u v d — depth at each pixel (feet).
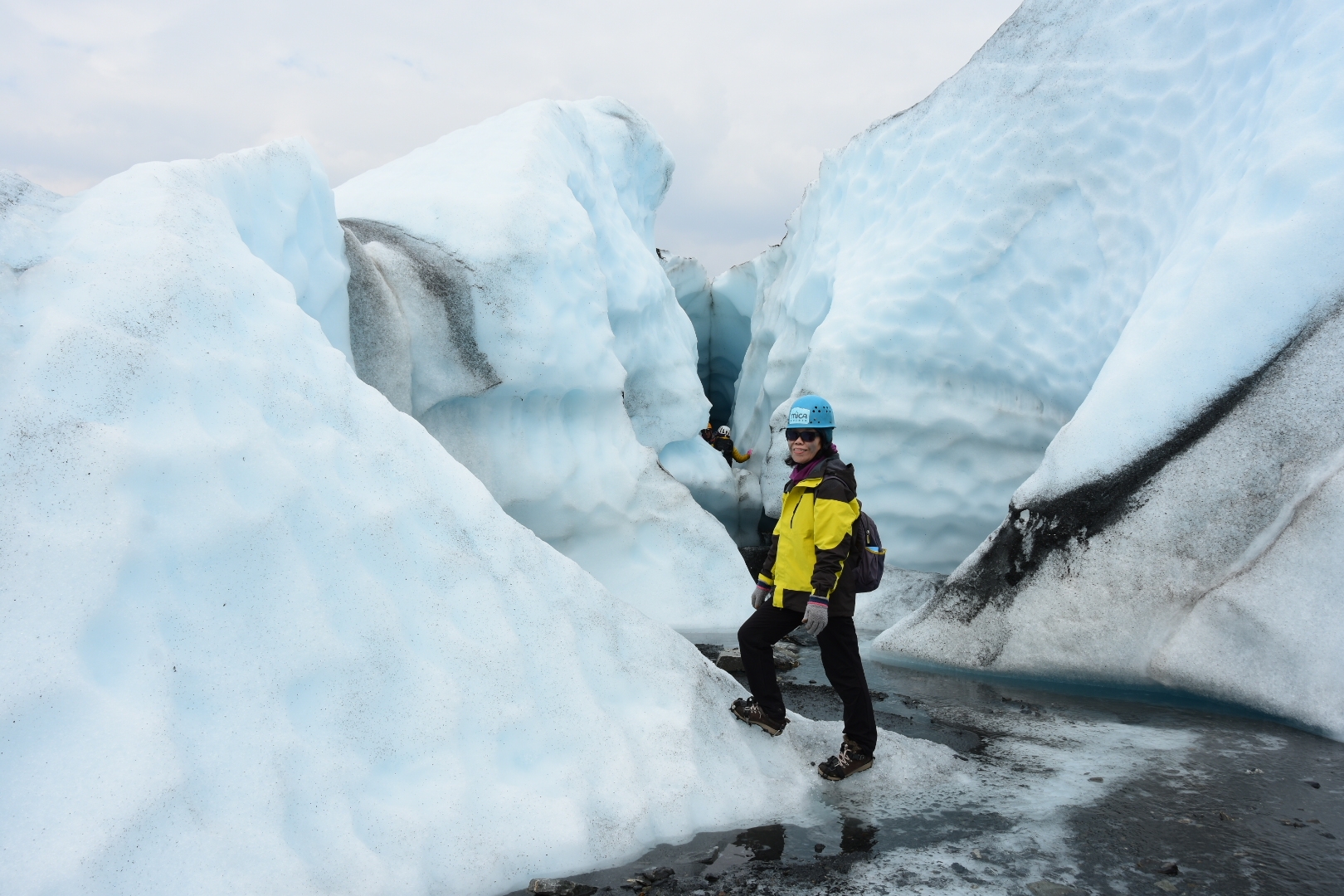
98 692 5.57
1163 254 19.02
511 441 18.83
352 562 7.64
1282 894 6.70
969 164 23.39
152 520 6.50
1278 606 11.76
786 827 7.98
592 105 30.37
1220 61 18.58
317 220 14.84
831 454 9.17
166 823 5.27
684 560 19.84
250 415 7.80
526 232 19.38
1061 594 14.01
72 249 8.27
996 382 22.17
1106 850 7.53
